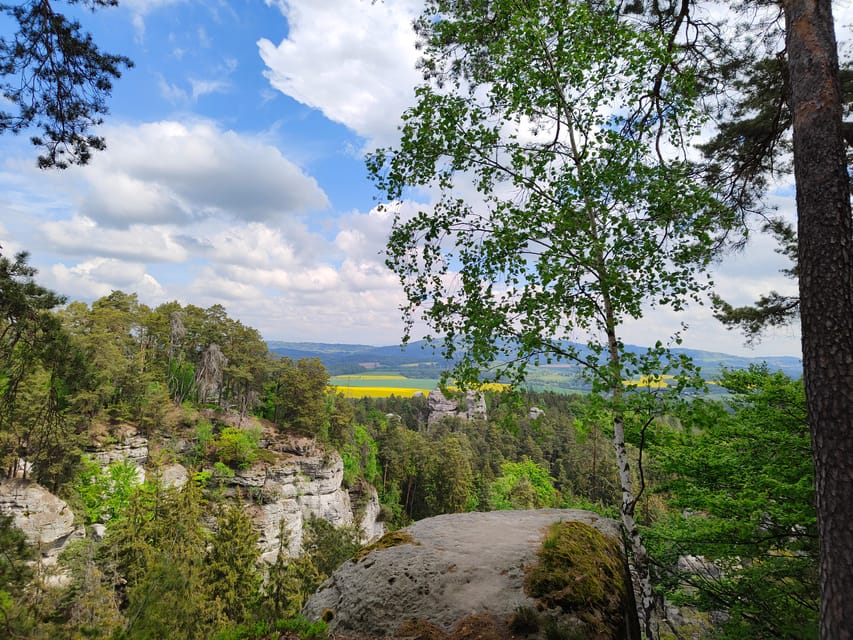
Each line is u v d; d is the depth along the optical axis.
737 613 9.09
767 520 8.45
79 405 39.72
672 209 6.21
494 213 6.77
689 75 6.87
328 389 71.69
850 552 3.41
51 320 8.84
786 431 8.45
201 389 59.22
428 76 9.02
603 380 5.70
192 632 14.77
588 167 6.28
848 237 3.99
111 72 6.77
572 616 4.97
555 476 85.00
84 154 7.23
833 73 4.29
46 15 6.27
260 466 50.44
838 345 3.79
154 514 30.48
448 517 9.21
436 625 5.01
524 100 7.15
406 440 80.06
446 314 6.72
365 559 6.80
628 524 6.22
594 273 6.21
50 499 32.78
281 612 25.52
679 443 9.61
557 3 6.81
